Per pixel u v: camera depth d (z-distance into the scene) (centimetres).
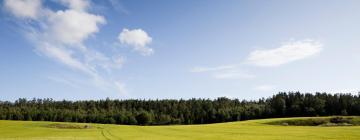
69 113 16538
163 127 8000
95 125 8744
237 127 7550
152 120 16012
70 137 5150
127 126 8550
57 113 16488
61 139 4706
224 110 15612
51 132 6600
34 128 7650
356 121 8188
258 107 15400
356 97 15850
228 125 8394
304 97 15900
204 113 15812
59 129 7394
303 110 14150
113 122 15450
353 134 4972
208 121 15500
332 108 14238
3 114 16525
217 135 5388
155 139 4750
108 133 6144
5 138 4994
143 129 7269
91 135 5659
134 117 15825
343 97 14875
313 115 13862
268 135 5216
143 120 15625
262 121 9169
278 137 4822
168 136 5325
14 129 7394
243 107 16588
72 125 8206
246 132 5962
